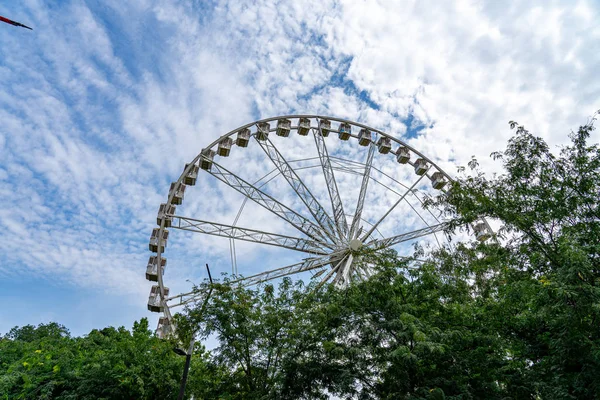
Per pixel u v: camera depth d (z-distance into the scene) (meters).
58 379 27.44
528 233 20.16
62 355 29.17
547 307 17.09
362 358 20.78
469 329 21.47
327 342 20.52
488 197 20.88
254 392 23.44
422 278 23.09
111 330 39.47
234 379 24.92
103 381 26.84
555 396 17.30
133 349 28.36
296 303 25.83
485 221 36.53
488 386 19.83
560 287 16.05
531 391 19.30
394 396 19.91
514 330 21.39
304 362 22.25
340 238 39.53
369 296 22.62
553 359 18.47
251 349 25.27
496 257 21.70
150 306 37.72
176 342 28.70
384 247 27.42
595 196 19.64
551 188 20.22
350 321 22.25
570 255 16.62
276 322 24.97
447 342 20.20
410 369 20.20
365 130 44.91
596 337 17.22
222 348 24.95
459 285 23.41
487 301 21.91
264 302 26.72
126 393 26.47
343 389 20.16
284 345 24.59
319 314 22.83
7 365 29.45
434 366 20.20
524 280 19.23
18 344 32.97
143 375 26.81
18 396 25.53
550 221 20.03
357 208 41.28
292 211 39.59
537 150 20.44
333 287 24.64
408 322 19.67
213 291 26.88
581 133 20.38
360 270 38.56
